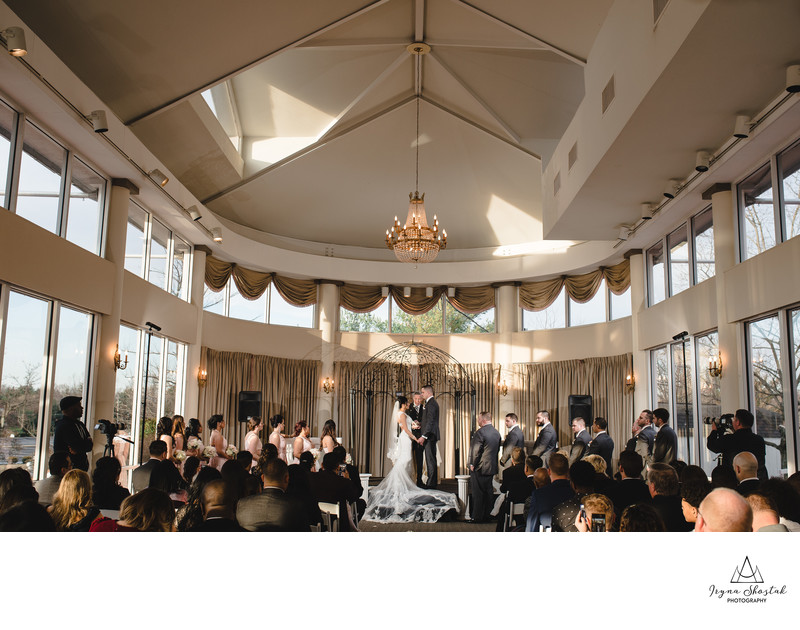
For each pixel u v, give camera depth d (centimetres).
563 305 1488
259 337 1449
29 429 720
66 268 765
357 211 1525
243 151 1338
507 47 985
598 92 812
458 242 1598
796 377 701
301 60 1116
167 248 1167
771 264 719
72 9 733
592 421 1315
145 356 1058
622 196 934
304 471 523
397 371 1550
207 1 786
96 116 739
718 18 516
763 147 728
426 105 1260
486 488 948
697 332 949
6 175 678
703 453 966
